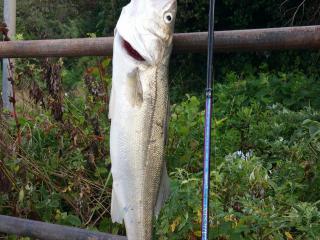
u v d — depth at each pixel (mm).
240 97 7008
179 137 4129
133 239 2297
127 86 2223
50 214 3828
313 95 7508
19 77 4281
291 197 3471
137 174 2275
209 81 2158
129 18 2227
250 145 4879
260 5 10906
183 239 3236
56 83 4035
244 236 3244
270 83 7641
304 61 9875
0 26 3781
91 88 4051
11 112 4445
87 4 17188
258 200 3293
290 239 3146
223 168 3768
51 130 4152
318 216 3180
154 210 2334
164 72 2264
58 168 4004
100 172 3883
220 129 5398
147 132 2260
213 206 3164
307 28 2309
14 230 3047
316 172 3975
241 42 2381
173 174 3648
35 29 16250
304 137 4535
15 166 3854
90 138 3986
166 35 2234
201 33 2445
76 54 2719
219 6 11398
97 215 3939
